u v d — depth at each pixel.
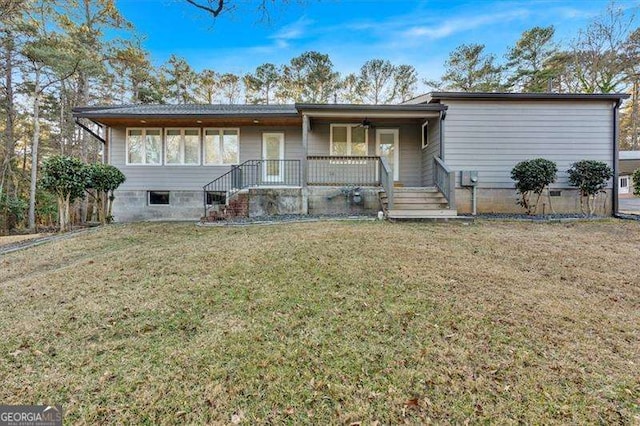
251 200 9.18
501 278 3.90
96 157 21.22
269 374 2.21
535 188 8.81
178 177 11.37
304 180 9.14
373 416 1.88
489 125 9.48
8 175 17.47
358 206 9.05
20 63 14.95
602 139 9.49
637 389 2.07
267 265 4.29
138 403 1.98
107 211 10.67
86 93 17.45
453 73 24.41
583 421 1.83
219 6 6.46
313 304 3.21
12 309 3.28
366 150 11.27
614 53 17.20
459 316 2.96
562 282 3.85
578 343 2.57
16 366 2.34
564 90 20.75
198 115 10.05
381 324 2.84
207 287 3.65
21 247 6.38
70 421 1.87
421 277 3.85
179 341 2.62
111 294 3.57
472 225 7.20
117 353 2.48
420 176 11.25
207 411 1.92
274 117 10.29
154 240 6.45
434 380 2.15
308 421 1.85
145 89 21.12
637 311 3.13
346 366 2.29
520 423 1.82
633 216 8.65
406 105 9.10
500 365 2.29
